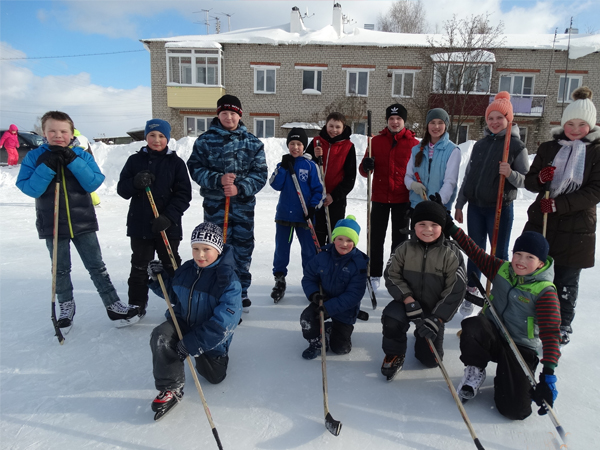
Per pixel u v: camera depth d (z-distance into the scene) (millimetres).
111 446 1928
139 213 3123
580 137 2783
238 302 2316
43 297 3721
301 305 3662
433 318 2385
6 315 3322
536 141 20750
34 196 2910
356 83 20328
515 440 1982
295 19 22297
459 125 18875
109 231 6488
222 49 20266
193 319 2402
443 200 3363
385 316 2488
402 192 3924
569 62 20062
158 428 2057
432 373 2592
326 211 3787
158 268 2402
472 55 19156
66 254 3051
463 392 2248
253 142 3377
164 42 20312
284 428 2055
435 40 20406
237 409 2203
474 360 2258
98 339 2959
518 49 19922
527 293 2229
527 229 3021
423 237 2527
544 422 2121
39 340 2922
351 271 2775
